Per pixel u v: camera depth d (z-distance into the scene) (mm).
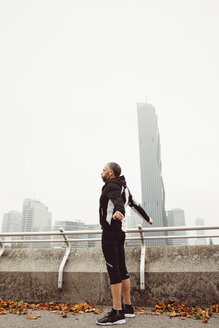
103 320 2523
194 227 3488
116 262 2703
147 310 3096
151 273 3352
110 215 2736
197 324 2490
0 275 3787
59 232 3826
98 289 3451
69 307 3199
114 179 2854
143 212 3162
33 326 2502
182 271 3275
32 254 3977
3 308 3250
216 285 3121
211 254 3393
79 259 3750
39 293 3596
